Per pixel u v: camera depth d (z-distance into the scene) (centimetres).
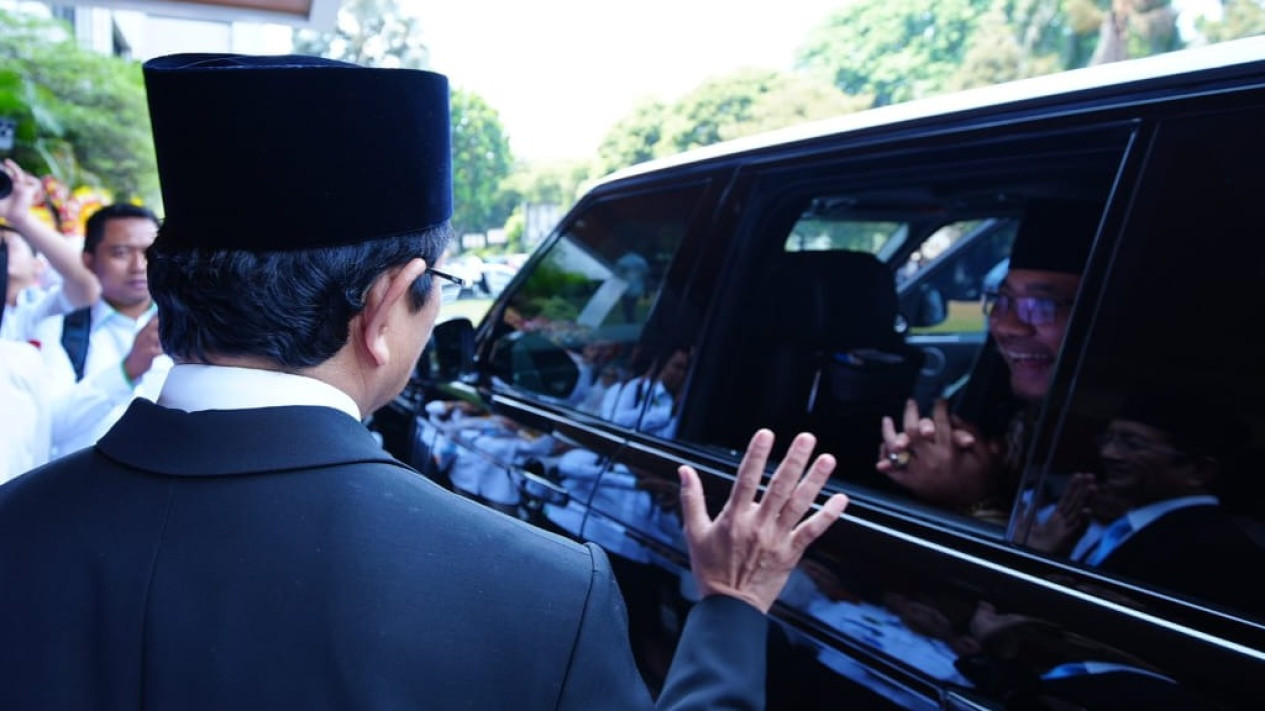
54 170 1155
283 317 62
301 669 56
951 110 141
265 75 59
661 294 196
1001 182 169
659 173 208
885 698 117
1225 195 105
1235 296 103
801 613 132
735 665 92
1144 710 93
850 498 139
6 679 57
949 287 312
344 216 62
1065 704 99
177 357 66
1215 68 109
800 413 207
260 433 62
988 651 109
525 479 205
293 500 60
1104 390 113
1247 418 100
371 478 63
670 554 157
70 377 224
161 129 63
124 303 267
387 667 56
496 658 58
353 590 57
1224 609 96
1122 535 107
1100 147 123
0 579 60
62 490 63
